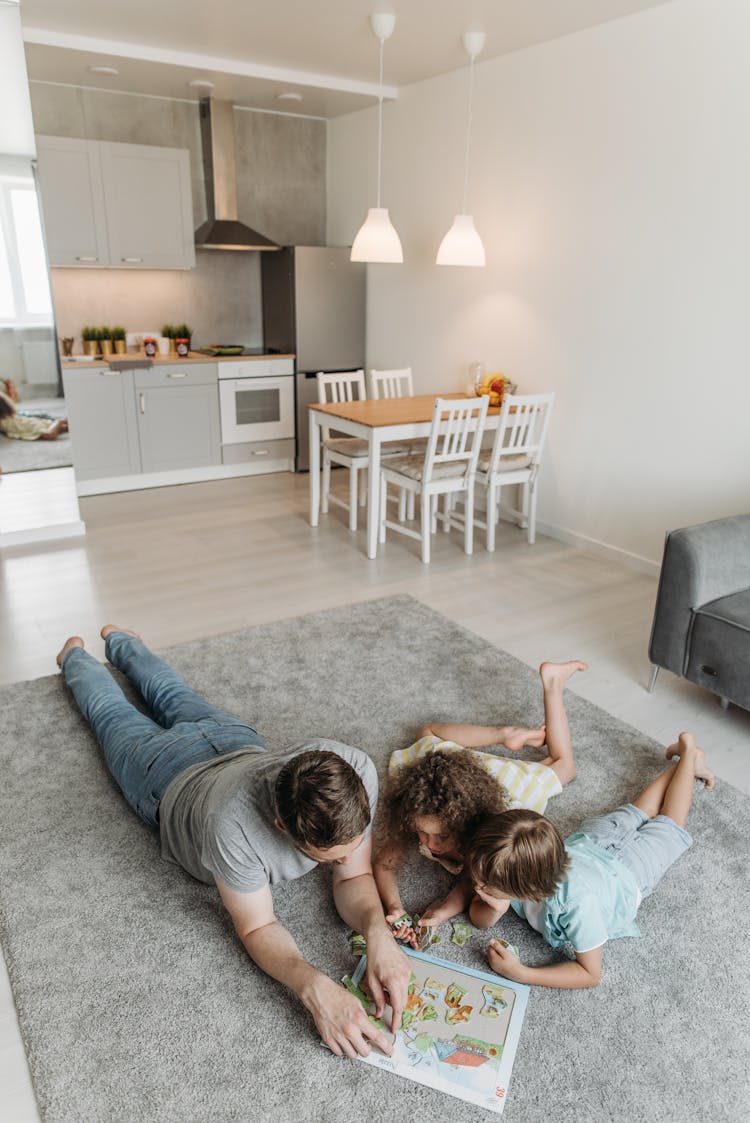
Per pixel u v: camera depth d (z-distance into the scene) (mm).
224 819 1404
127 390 4906
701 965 1603
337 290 5496
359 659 2840
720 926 1697
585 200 3797
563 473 4234
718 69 3117
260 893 1476
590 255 3832
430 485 3795
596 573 3811
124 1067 1368
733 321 3264
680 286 3443
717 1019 1485
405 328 5285
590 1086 1354
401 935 1616
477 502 4934
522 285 4262
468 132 4418
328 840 1263
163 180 4902
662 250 3486
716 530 2553
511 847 1410
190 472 5367
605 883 1582
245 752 1780
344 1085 1348
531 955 1621
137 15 3576
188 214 5062
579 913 1494
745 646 2342
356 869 1646
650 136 3436
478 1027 1445
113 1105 1304
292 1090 1337
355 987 1518
